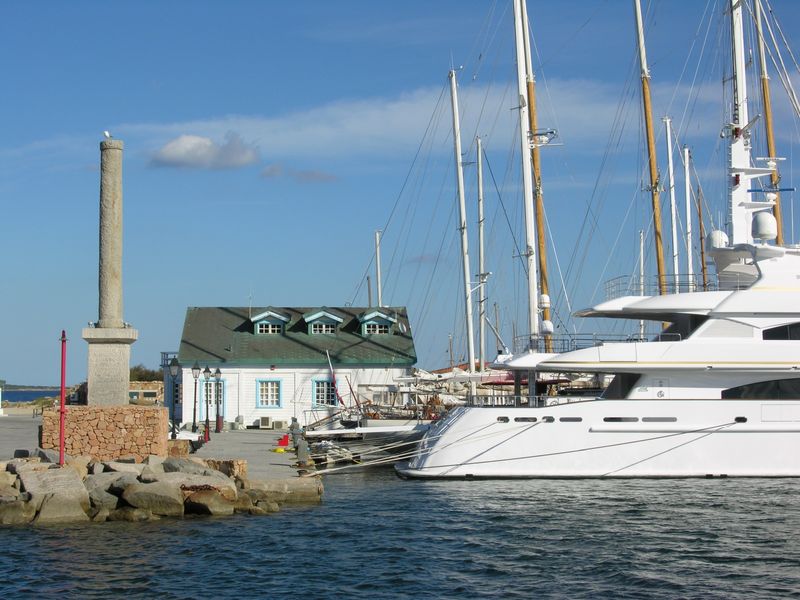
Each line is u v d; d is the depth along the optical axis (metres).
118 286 31.95
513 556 22.20
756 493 29.03
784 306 31.34
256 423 55.53
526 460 31.58
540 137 39.25
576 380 43.53
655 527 24.98
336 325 60.78
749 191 33.97
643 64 40.75
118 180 31.91
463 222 50.78
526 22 40.69
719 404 31.05
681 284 34.00
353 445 39.78
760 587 19.59
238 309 62.44
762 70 39.50
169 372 58.34
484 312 51.59
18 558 21.92
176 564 21.50
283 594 19.22
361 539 24.03
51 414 30.59
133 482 26.97
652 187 40.69
